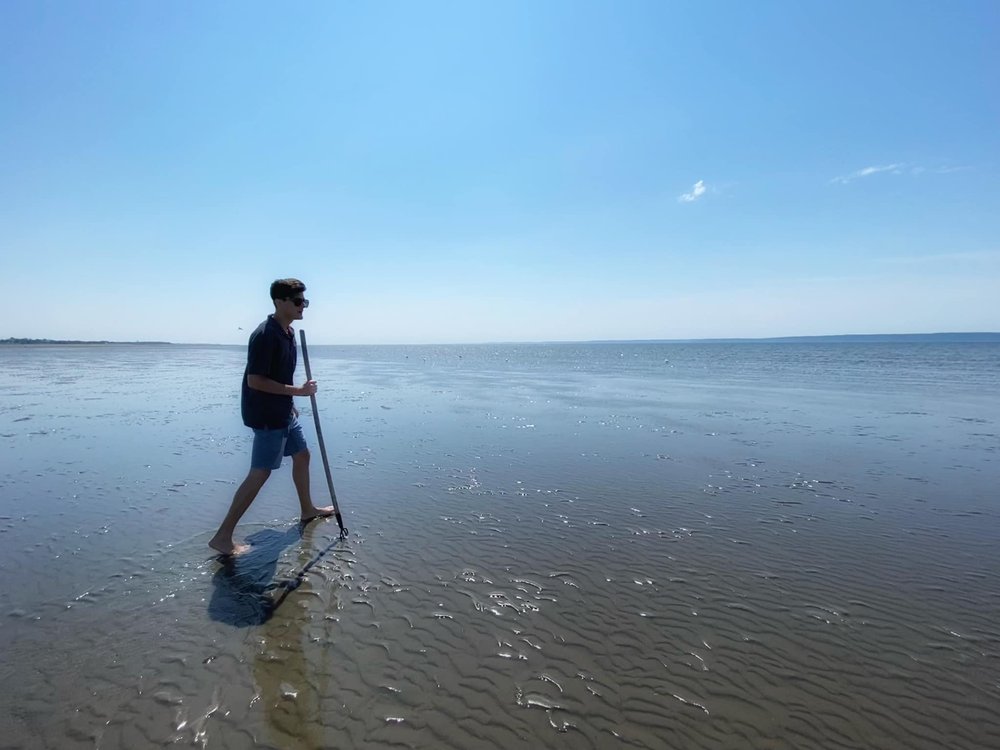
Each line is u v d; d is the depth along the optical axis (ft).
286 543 17.03
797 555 16.48
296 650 11.14
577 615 12.80
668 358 211.61
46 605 12.79
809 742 8.87
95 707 9.36
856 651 11.43
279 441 16.51
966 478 25.41
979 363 145.79
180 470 26.11
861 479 25.21
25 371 116.88
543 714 9.41
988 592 14.11
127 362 175.42
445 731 8.97
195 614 12.51
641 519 19.69
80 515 19.33
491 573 15.05
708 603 13.47
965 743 8.88
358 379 93.81
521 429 38.32
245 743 8.62
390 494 22.59
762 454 30.42
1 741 8.54
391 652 11.13
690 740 8.86
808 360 174.40
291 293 16.78
